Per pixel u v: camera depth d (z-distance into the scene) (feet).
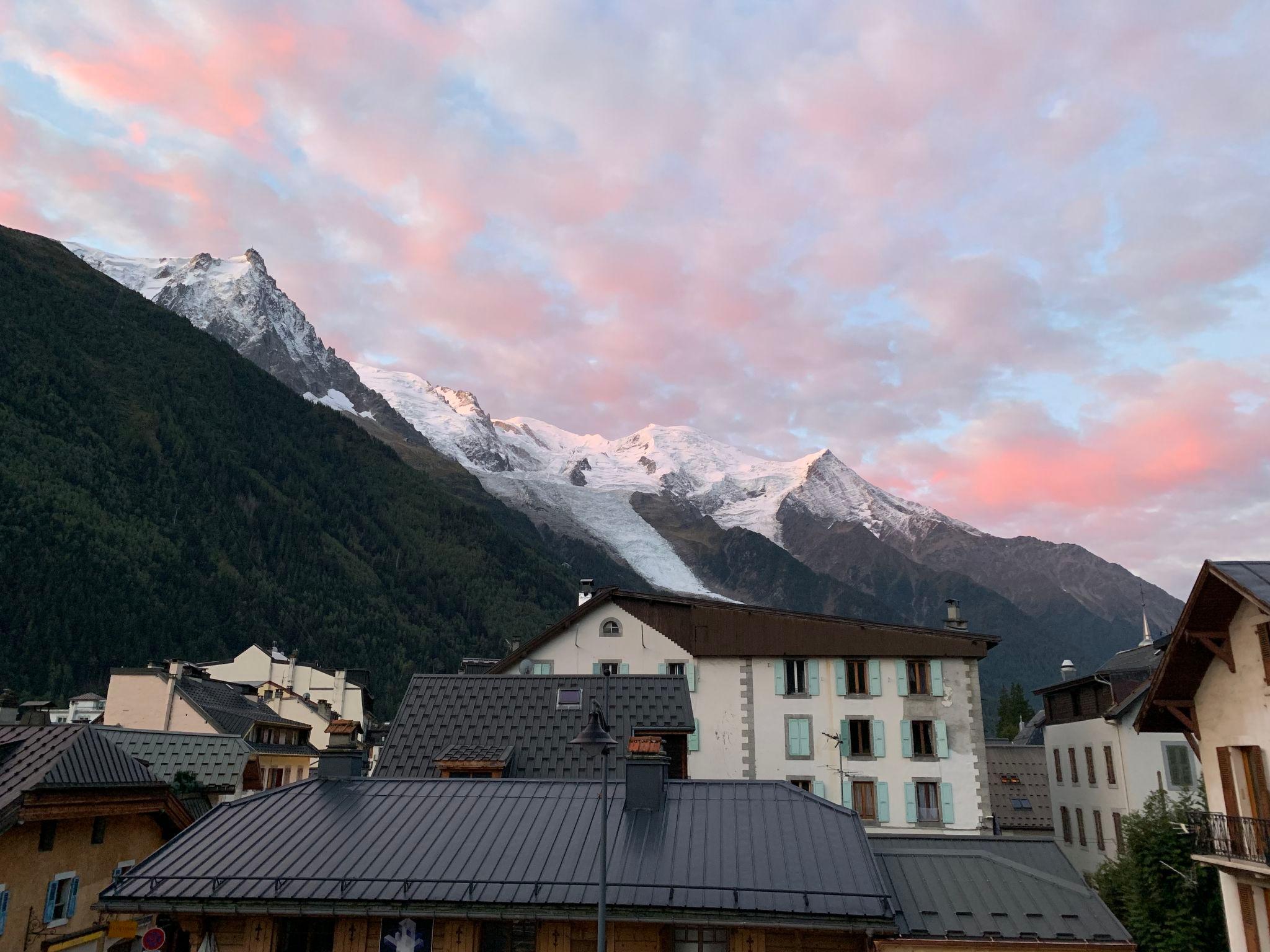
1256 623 75.92
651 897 66.33
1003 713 470.39
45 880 91.81
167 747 145.89
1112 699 163.84
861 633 164.55
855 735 160.66
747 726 162.40
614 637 170.40
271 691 301.43
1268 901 76.18
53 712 288.51
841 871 69.00
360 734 294.05
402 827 76.28
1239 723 78.13
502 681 118.83
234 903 67.67
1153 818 112.47
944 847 81.97
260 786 186.60
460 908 66.59
